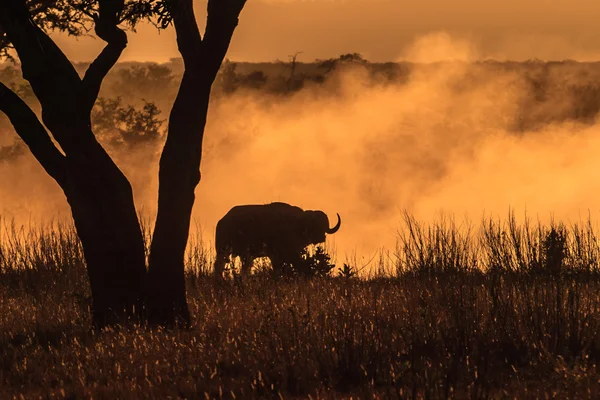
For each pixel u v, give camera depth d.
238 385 8.93
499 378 8.77
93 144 12.41
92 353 10.45
